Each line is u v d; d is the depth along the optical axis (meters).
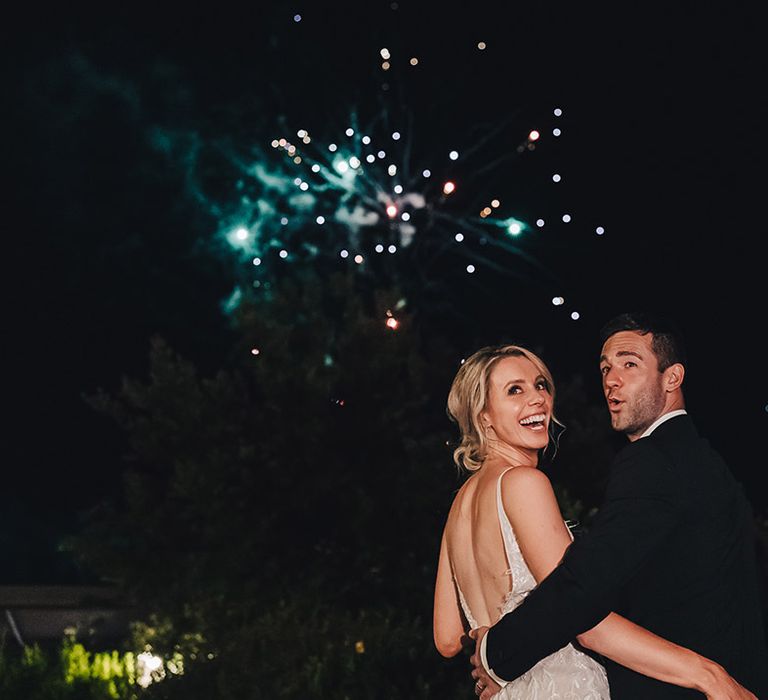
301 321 8.03
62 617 7.80
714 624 3.04
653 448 3.12
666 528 3.00
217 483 7.30
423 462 7.25
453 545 3.42
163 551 7.52
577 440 7.58
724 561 3.08
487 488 3.26
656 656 2.97
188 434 7.72
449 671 5.21
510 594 3.15
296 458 7.42
